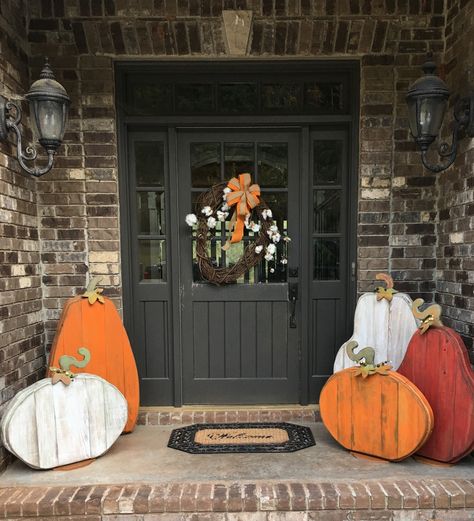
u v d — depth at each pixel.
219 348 2.91
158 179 2.86
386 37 2.61
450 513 1.98
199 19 2.57
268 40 2.60
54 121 2.12
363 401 2.26
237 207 2.75
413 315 2.41
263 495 1.98
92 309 2.49
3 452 2.18
